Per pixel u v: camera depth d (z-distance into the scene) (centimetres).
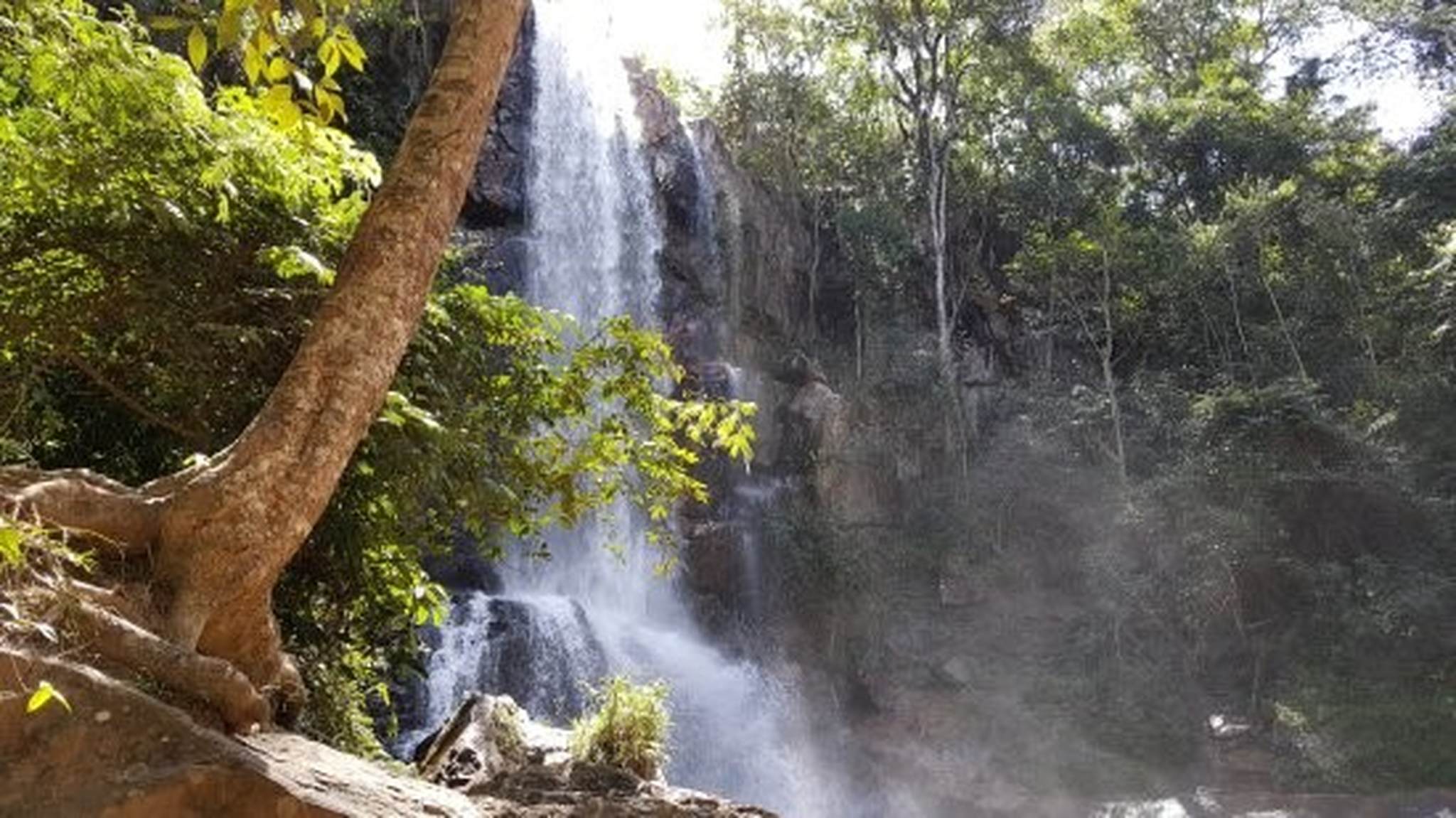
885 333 2841
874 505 2477
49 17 450
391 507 583
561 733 625
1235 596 2227
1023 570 2464
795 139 3062
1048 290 2967
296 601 594
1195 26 3675
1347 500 2339
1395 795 1842
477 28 425
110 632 302
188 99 483
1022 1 3136
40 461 566
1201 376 2866
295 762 326
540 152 2220
